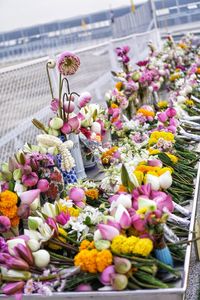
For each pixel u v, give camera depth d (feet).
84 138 8.86
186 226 6.11
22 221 6.00
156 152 8.00
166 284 4.80
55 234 5.46
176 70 19.35
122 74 13.69
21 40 74.69
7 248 5.19
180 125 10.90
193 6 42.22
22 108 10.70
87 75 16.06
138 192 5.60
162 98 16.61
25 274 4.96
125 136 10.14
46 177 6.39
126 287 4.74
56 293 4.85
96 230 5.32
